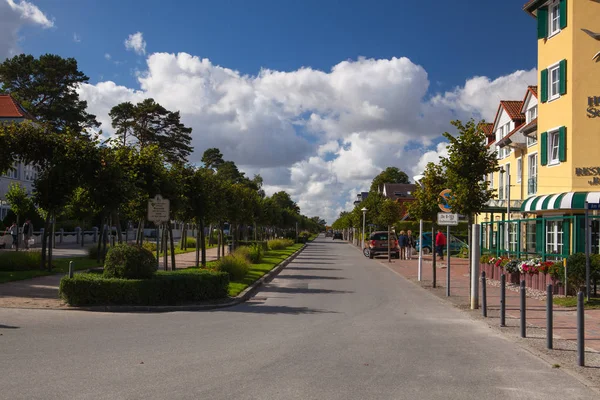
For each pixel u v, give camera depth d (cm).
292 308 1331
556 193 2317
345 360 771
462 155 1596
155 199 1770
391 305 1425
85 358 748
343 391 616
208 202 2286
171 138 5494
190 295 1363
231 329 1009
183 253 3775
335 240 10856
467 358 805
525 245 2344
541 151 2473
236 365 727
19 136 1828
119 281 1277
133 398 572
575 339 971
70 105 5600
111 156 1888
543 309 1357
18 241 3175
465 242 4316
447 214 1638
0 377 643
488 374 714
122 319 1112
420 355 819
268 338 923
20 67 5519
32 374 658
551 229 2212
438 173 1989
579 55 2281
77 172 1859
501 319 1103
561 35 2361
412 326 1086
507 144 3300
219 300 1400
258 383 640
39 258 2103
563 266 1598
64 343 848
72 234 4434
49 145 1864
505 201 3084
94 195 1856
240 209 3175
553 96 2403
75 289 1256
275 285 1925
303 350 831
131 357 761
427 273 2534
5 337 888
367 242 4025
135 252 1350
